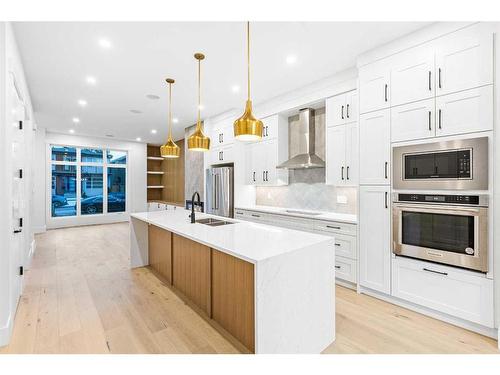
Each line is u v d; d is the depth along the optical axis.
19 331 2.14
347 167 3.29
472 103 2.10
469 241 2.11
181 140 8.14
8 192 2.05
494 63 2.00
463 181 2.13
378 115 2.71
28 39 2.53
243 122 1.98
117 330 2.16
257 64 3.10
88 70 3.22
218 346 1.95
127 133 7.13
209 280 2.33
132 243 3.76
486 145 2.02
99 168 8.00
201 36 2.51
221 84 3.71
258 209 4.44
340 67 3.19
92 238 5.84
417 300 2.43
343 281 3.16
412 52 2.45
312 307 1.87
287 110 4.15
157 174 9.45
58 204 7.32
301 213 3.87
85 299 2.74
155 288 3.04
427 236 2.36
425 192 2.36
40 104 4.55
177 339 2.04
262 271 1.55
